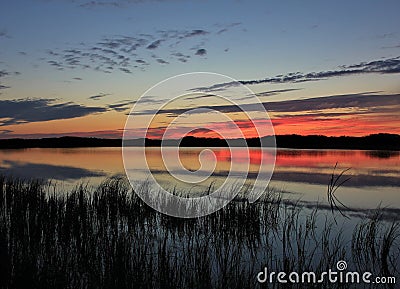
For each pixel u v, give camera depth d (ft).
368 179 66.13
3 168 86.17
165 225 35.24
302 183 60.49
